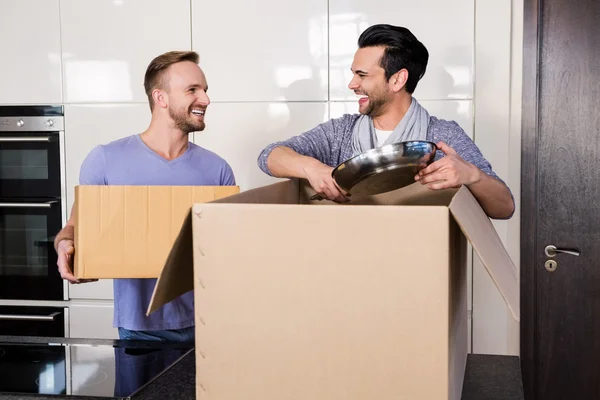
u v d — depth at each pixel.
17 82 2.88
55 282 2.90
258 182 2.78
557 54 2.64
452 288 0.77
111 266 1.53
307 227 0.75
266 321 0.77
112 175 1.95
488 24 2.56
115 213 1.52
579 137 2.65
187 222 0.79
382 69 1.74
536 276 2.73
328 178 1.27
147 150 1.99
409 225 0.72
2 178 2.92
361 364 0.75
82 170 1.97
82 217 1.52
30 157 2.90
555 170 2.68
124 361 1.29
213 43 2.74
